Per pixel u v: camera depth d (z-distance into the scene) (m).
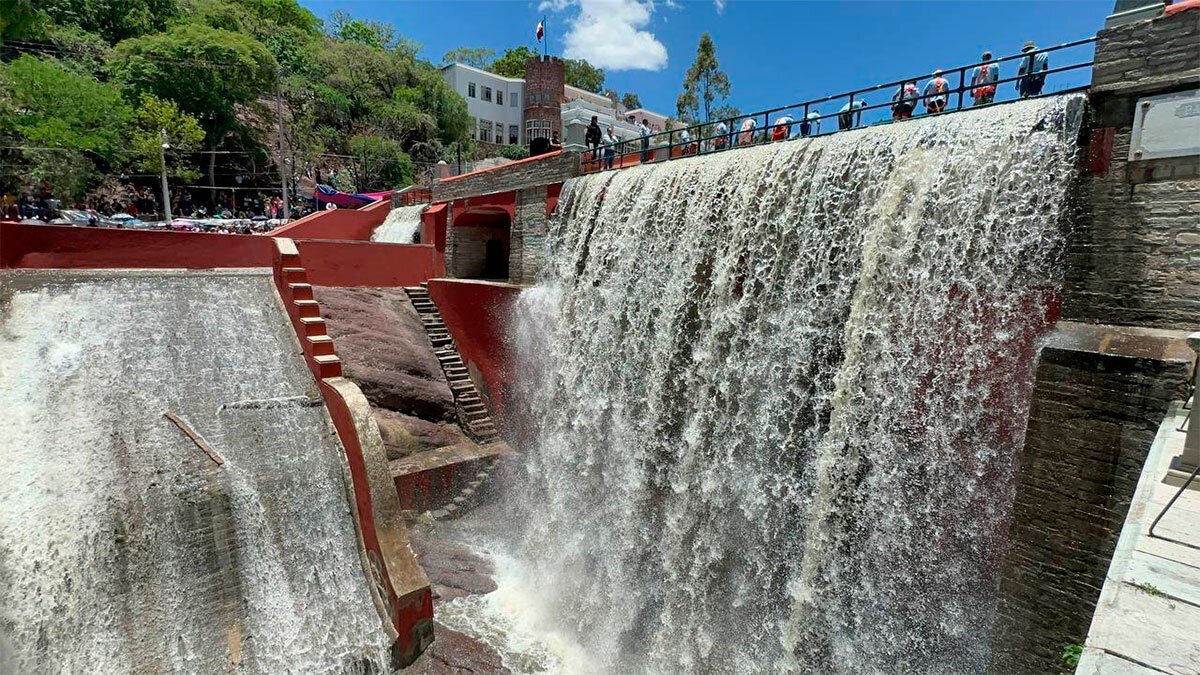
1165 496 6.11
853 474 10.70
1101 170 8.62
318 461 14.24
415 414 19.50
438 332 22.48
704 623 12.98
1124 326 8.48
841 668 10.74
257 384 15.20
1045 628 8.61
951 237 9.70
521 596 15.29
